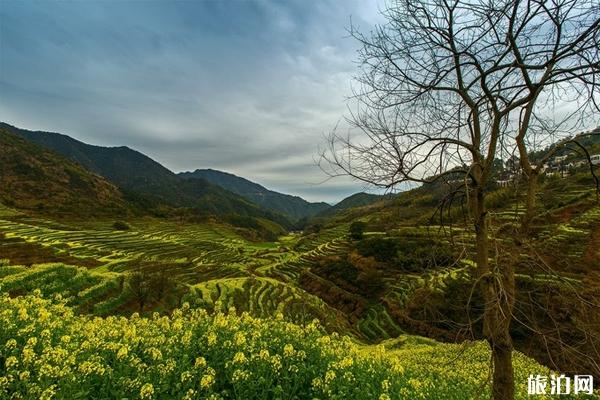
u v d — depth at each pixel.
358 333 50.16
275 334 8.88
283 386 6.78
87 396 5.84
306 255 118.00
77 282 50.09
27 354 6.10
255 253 147.00
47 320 8.09
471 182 6.99
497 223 6.58
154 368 6.60
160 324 10.14
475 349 20.33
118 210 198.00
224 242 169.50
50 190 191.12
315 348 8.38
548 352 5.70
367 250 81.62
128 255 97.94
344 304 65.06
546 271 5.77
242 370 6.68
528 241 6.28
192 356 7.52
